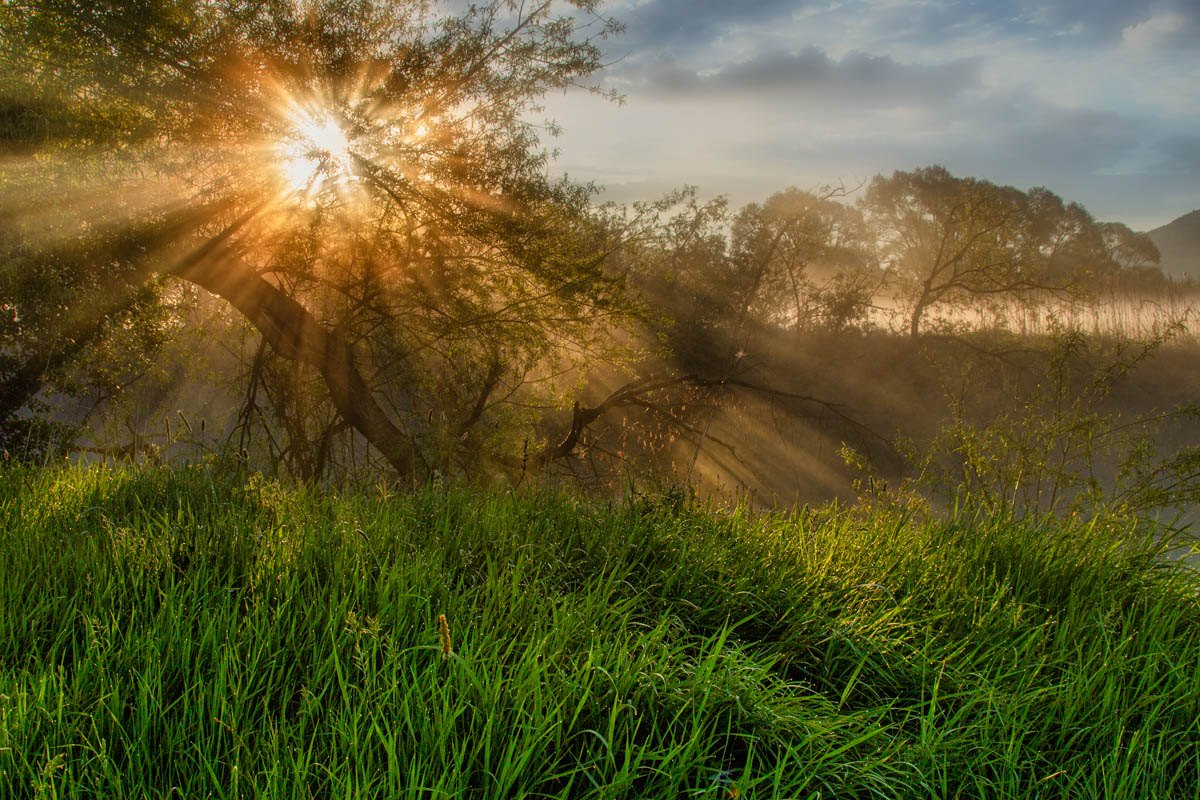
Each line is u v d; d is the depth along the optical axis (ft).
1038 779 8.79
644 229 47.32
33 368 31.19
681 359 63.98
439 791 6.77
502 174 35.06
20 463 19.15
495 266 38.14
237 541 12.75
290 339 36.60
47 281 28.35
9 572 11.46
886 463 63.41
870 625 11.71
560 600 11.34
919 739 8.97
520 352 41.16
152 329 34.04
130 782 7.23
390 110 32.86
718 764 8.53
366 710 8.20
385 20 33.83
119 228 29.86
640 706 9.03
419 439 37.65
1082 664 10.77
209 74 29.73
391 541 13.53
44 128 27.27
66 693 8.43
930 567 14.05
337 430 39.68
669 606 12.07
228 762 7.65
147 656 8.76
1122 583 14.07
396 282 37.01
